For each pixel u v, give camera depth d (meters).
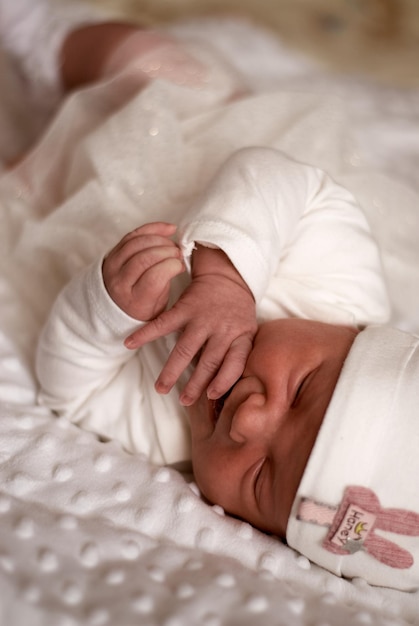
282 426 0.82
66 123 1.31
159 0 2.33
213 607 0.69
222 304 0.86
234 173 0.96
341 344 0.86
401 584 0.80
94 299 0.86
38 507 0.78
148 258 0.81
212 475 0.86
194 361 0.92
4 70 1.60
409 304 1.22
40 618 0.65
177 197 1.13
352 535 0.77
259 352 0.86
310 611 0.72
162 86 1.31
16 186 1.28
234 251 0.87
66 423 0.94
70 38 1.58
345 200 1.03
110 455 0.88
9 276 1.15
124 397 0.96
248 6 2.43
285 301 0.97
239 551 0.80
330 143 1.30
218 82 1.52
